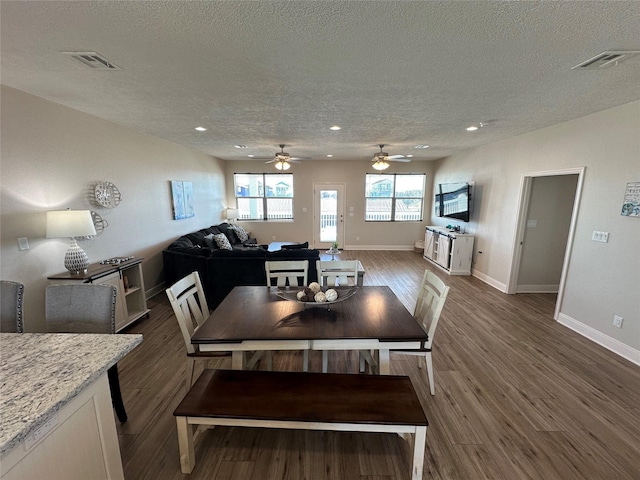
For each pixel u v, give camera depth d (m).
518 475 1.68
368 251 8.23
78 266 2.95
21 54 1.89
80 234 2.82
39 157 2.79
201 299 2.57
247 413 1.54
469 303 4.31
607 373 2.63
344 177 8.16
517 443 1.89
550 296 4.61
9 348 1.32
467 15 1.46
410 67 2.10
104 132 3.61
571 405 2.23
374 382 1.78
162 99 2.82
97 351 1.30
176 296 2.20
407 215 8.38
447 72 2.18
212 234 6.29
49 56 1.92
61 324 1.79
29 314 2.74
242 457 1.79
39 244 2.81
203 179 6.57
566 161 3.60
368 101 2.88
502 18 1.48
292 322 2.00
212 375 1.85
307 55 1.91
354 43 1.76
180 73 2.21
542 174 4.00
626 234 2.87
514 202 4.59
